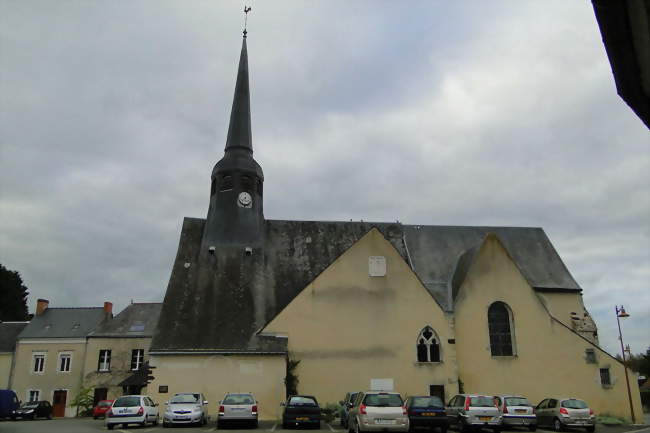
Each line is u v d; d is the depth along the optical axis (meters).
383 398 16.14
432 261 31.56
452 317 26.05
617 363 26.16
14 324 43.72
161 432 17.98
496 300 26.67
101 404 34.53
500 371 25.61
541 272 31.83
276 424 21.38
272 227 31.88
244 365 23.86
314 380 24.19
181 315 25.62
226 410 19.28
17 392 39.22
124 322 42.22
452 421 19.97
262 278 28.41
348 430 18.62
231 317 25.92
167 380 23.48
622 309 27.25
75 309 44.16
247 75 35.06
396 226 33.44
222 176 31.38
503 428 21.23
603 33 2.74
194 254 29.09
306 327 24.92
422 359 25.00
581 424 20.03
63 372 39.94
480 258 27.31
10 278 56.97
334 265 25.91
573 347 26.25
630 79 2.97
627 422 24.62
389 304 25.48
